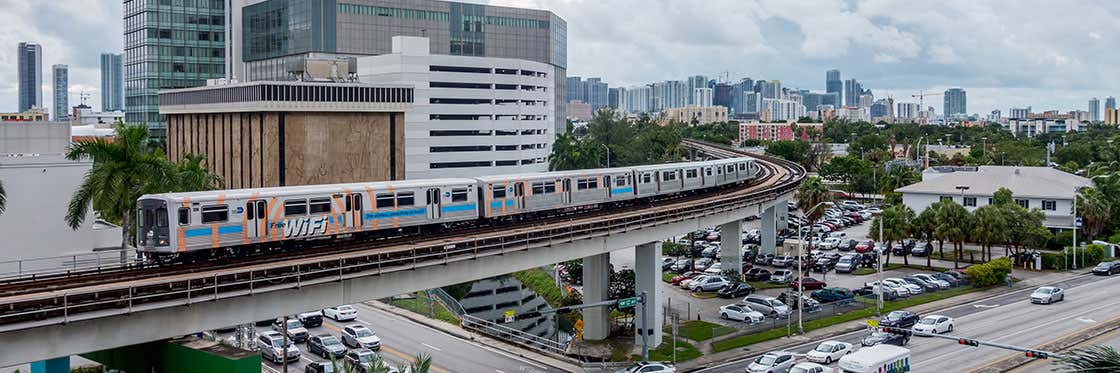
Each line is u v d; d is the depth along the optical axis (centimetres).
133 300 4075
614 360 6881
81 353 3975
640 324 7275
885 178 17788
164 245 5159
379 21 18962
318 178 13062
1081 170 19275
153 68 19112
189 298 4156
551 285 10194
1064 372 6312
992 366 6525
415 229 6656
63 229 6850
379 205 6191
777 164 15138
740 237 10144
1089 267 11094
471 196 6850
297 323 7600
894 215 11094
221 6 19800
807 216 9981
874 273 10700
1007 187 12681
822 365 6544
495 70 16912
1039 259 10906
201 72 19625
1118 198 12569
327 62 13738
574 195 7844
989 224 10612
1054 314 8356
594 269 7494
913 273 10638
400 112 13875
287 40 18700
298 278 4572
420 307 8962
